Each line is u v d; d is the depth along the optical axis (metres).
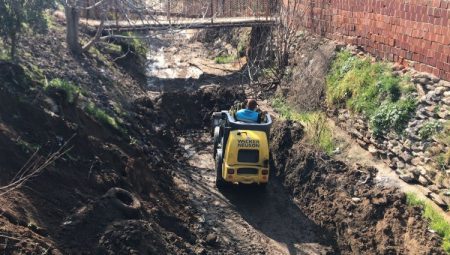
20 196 7.05
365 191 10.56
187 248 8.79
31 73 11.48
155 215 9.16
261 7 21.58
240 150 10.75
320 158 11.88
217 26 19.94
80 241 7.06
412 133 11.02
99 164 9.26
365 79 13.45
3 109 8.64
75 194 7.98
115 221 7.71
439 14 11.34
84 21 19.67
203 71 21.17
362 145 12.36
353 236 9.76
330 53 15.87
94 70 15.34
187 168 12.84
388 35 13.45
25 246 6.11
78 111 10.66
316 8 17.66
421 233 8.92
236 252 9.44
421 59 12.14
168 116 15.57
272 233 10.26
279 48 18.86
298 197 11.61
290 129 13.30
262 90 18.17
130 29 18.97
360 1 14.77
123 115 13.27
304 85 16.11
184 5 24.56
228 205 11.14
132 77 18.38
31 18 11.27
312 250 9.76
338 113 13.88
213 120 13.34
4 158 7.61
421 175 10.28
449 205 9.34
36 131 8.73
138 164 10.57
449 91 10.98
